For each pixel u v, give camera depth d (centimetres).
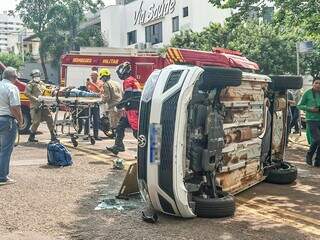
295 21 1222
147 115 507
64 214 533
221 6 1279
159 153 496
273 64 2281
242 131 609
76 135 1067
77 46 4253
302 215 548
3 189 642
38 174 739
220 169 555
